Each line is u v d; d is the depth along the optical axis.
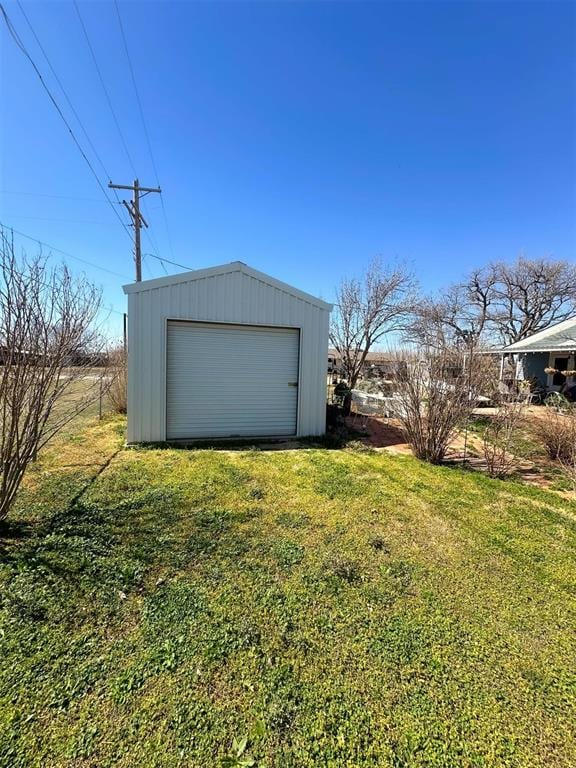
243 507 3.72
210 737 1.42
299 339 7.18
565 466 4.92
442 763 1.36
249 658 1.82
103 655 1.80
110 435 6.94
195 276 6.38
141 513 3.47
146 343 6.21
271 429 7.20
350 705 1.58
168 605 2.19
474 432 8.03
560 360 15.09
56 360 3.17
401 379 6.13
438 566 2.75
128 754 1.35
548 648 1.96
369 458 5.85
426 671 1.78
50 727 1.43
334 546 2.99
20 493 3.82
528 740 1.45
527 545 3.12
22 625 1.98
